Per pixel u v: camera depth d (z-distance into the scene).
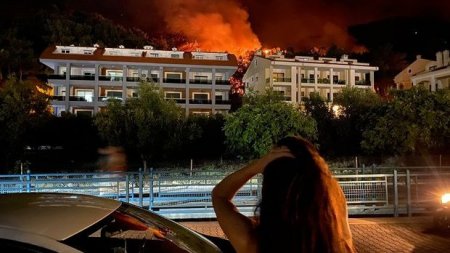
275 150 1.42
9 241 1.99
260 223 1.32
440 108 26.11
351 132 33.75
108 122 28.94
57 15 80.75
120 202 3.22
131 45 83.25
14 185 10.70
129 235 2.77
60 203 2.56
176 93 52.22
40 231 2.09
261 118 23.22
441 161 25.12
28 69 58.78
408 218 9.96
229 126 24.61
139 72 51.75
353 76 58.34
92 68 51.03
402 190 10.99
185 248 3.06
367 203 10.49
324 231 1.23
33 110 33.41
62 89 50.47
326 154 33.62
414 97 26.41
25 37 71.75
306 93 57.09
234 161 28.09
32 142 33.75
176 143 28.95
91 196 3.05
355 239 8.09
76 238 2.15
